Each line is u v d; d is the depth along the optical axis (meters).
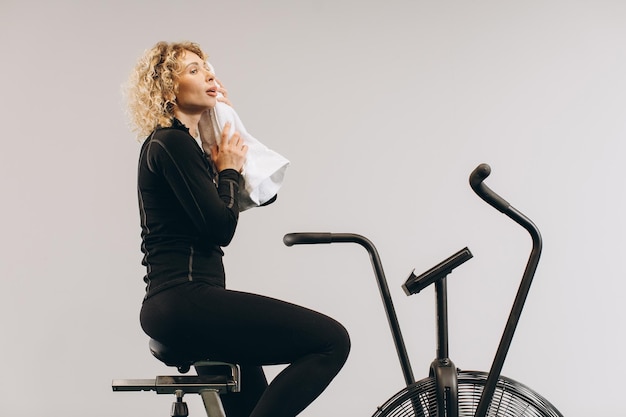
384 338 5.32
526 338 5.36
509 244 5.35
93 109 5.38
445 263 2.59
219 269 2.53
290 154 5.34
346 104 5.37
